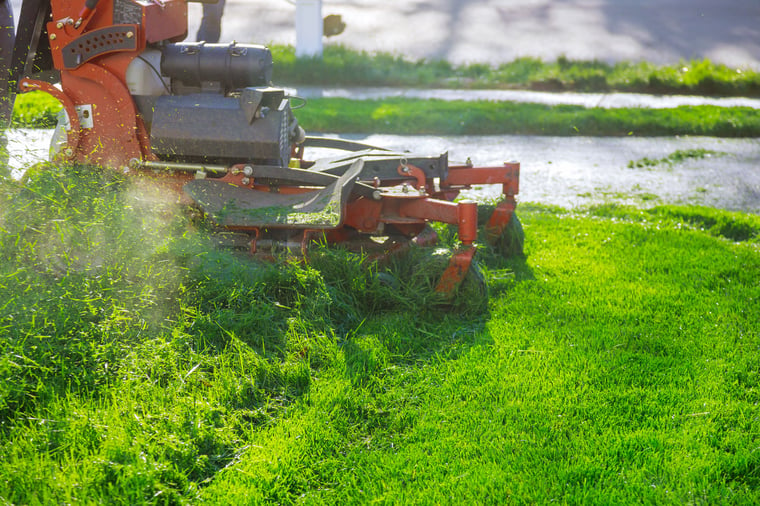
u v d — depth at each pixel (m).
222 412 3.57
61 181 4.80
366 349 4.30
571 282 5.72
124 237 4.57
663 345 4.61
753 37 28.62
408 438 3.58
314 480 3.23
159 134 5.11
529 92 16.62
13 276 4.04
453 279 4.99
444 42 26.36
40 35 5.71
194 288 4.46
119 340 3.92
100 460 3.07
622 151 11.62
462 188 6.33
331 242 5.43
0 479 2.95
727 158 11.34
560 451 3.46
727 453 3.51
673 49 26.05
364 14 31.97
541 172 10.11
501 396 3.94
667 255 6.46
